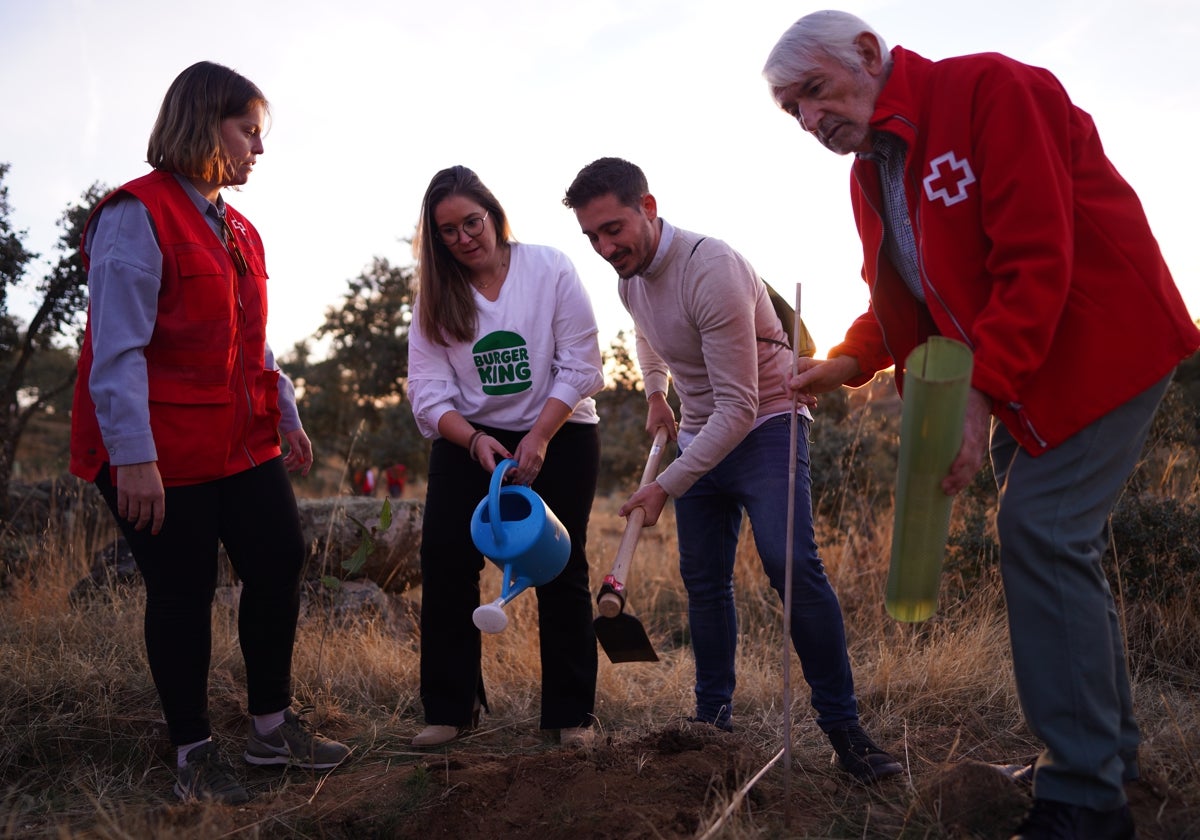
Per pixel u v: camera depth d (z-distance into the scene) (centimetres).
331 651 377
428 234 303
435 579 309
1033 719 204
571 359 308
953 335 212
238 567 280
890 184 229
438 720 308
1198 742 263
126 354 245
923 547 187
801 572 271
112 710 308
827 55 216
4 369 733
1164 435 476
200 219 266
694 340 284
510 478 294
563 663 313
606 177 270
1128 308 200
